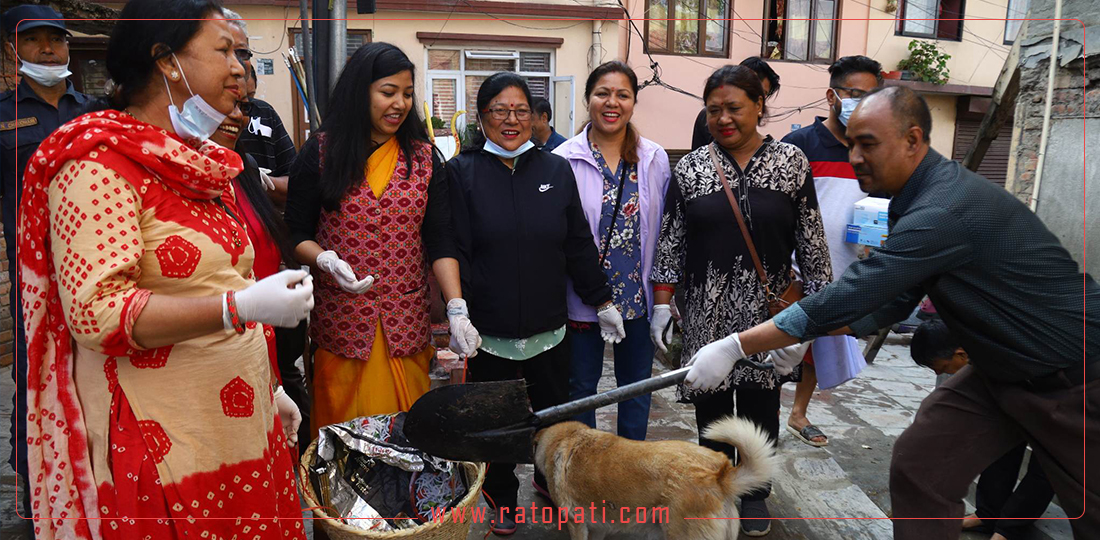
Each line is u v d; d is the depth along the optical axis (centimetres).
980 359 204
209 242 143
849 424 400
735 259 265
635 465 240
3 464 326
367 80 218
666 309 292
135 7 137
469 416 206
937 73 1162
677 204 282
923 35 1202
